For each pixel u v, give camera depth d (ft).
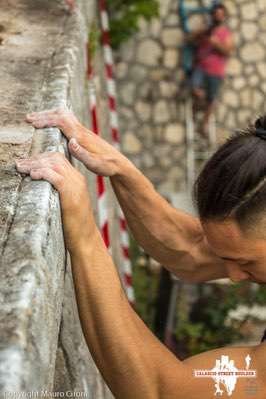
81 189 6.90
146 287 29.25
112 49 36.37
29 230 6.05
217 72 38.40
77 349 9.53
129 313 6.85
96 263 6.87
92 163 8.14
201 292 26.22
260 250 6.71
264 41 39.09
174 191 39.27
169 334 23.61
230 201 6.61
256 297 26.13
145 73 38.63
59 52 11.16
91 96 16.55
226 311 26.05
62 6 13.42
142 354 6.73
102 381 12.27
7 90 9.52
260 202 6.56
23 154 7.52
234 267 7.02
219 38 37.91
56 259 6.43
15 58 10.80
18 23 12.59
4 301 5.16
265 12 38.73
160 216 8.86
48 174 6.82
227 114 39.70
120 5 35.58
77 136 8.18
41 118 8.27
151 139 39.34
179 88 38.93
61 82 9.81
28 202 6.45
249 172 6.57
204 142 39.42
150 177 39.50
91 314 6.80
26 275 5.47
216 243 6.91
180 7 37.88
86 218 6.92
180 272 9.25
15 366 4.51
